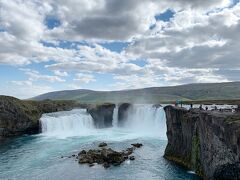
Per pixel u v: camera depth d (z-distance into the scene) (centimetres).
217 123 4059
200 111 5053
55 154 7075
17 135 10394
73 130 11181
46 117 11181
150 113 10719
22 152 7425
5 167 6034
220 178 4106
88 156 6359
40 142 8831
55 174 5453
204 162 4706
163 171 5384
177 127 6028
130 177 5166
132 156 6338
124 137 9256
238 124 3491
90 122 11781
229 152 3662
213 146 4250
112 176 5247
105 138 9150
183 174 5138
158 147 7469
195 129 5194
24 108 11088
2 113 10225
